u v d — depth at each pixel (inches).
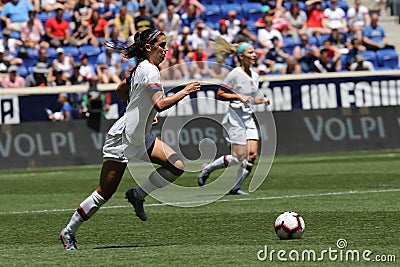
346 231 953.5
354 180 1578.5
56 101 2161.7
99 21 2554.1
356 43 2596.0
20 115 2134.6
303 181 1592.0
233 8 2787.9
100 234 995.9
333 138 2303.2
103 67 2421.3
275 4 2800.2
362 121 2330.2
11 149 2113.7
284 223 905.5
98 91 2171.5
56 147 2143.2
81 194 1488.7
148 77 855.1
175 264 773.9
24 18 2546.8
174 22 2591.0
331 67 2554.1
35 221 1141.1
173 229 1020.5
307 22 2743.6
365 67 2578.7
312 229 976.3
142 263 784.3
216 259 793.6
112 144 868.0
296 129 2281.0
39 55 2370.8
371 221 1030.4
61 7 2508.6
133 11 2628.0
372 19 2805.1
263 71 2491.4
